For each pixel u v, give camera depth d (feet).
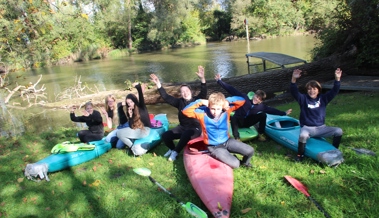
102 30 119.24
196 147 15.06
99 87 48.91
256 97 17.39
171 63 72.13
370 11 30.01
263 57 36.45
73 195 12.84
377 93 24.43
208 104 13.39
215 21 142.51
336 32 34.50
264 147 16.31
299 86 32.07
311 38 91.86
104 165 15.70
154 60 82.99
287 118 18.19
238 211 10.74
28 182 14.35
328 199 10.93
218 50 91.76
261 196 11.59
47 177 14.37
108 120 19.93
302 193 11.43
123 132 16.44
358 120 17.99
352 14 31.60
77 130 23.70
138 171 13.70
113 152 17.43
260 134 17.46
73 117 17.22
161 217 10.75
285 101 30.60
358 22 31.40
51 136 22.16
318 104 13.82
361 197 10.75
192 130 15.42
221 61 66.08
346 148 14.39
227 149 13.69
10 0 35.99
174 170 14.30
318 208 10.50
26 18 29.81
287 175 12.80
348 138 15.65
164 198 11.77
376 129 16.05
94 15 119.34
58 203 12.28
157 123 19.19
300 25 111.86
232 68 55.62
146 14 126.21
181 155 15.94
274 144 16.58
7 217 11.59
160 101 34.60
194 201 11.64
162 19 118.52
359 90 26.55
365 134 15.70
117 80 54.85
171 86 33.50
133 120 16.46
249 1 124.57
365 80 28.94
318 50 38.83
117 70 68.95
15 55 47.75
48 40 58.65
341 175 12.29
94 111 17.49
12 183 14.37
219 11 143.33
